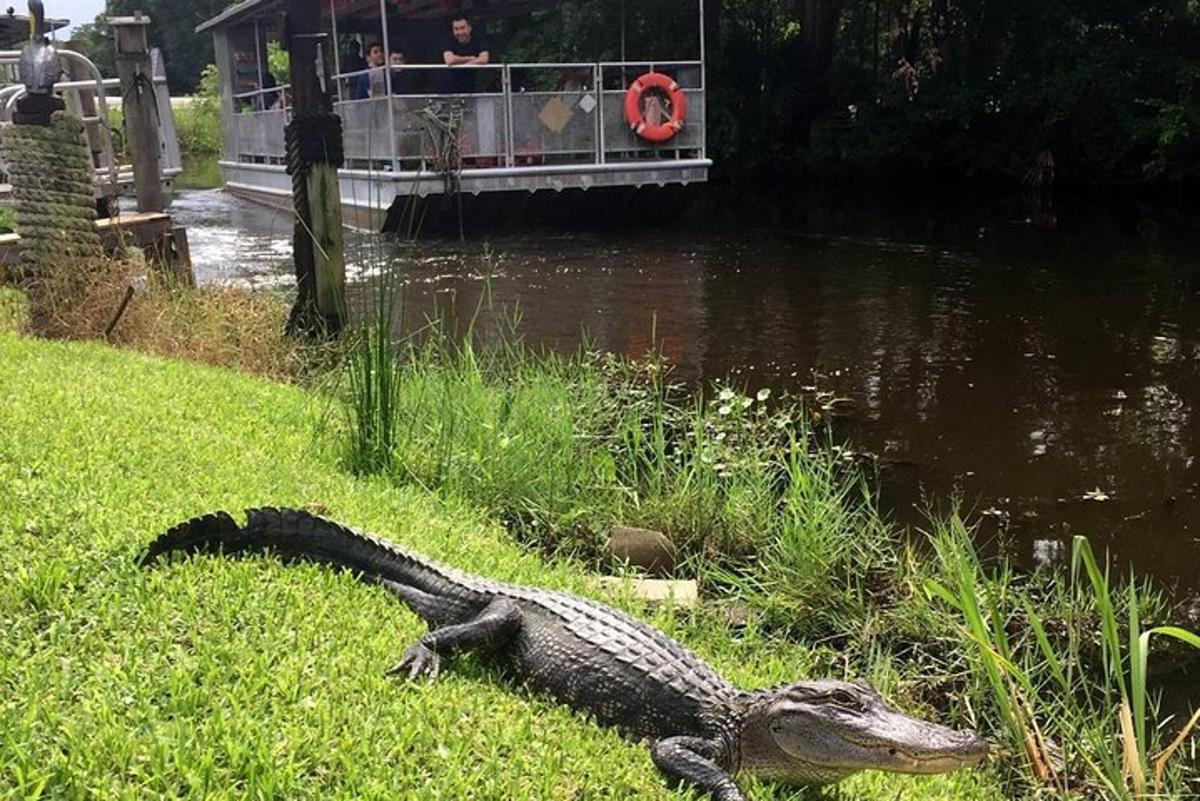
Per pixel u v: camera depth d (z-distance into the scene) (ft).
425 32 64.49
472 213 59.26
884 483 23.39
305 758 9.61
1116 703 15.48
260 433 20.04
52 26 39.45
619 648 12.31
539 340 35.45
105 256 28.14
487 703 11.62
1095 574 12.37
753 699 11.50
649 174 60.34
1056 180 88.53
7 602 11.34
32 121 26.86
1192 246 55.52
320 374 26.73
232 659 11.06
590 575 17.90
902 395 29.91
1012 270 48.91
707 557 19.54
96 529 13.34
